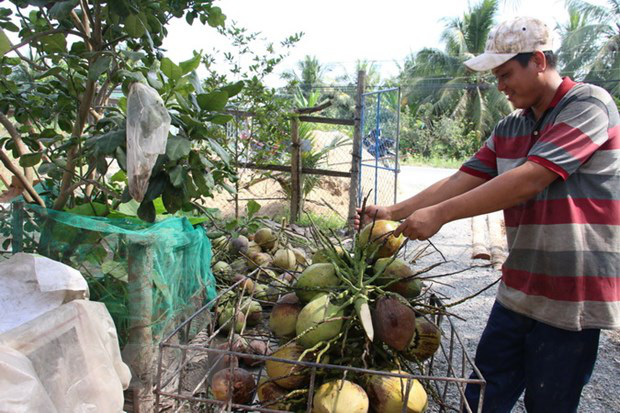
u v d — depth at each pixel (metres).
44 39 2.63
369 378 1.89
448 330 4.22
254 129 7.18
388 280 2.08
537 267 2.11
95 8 2.51
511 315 2.28
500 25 2.07
